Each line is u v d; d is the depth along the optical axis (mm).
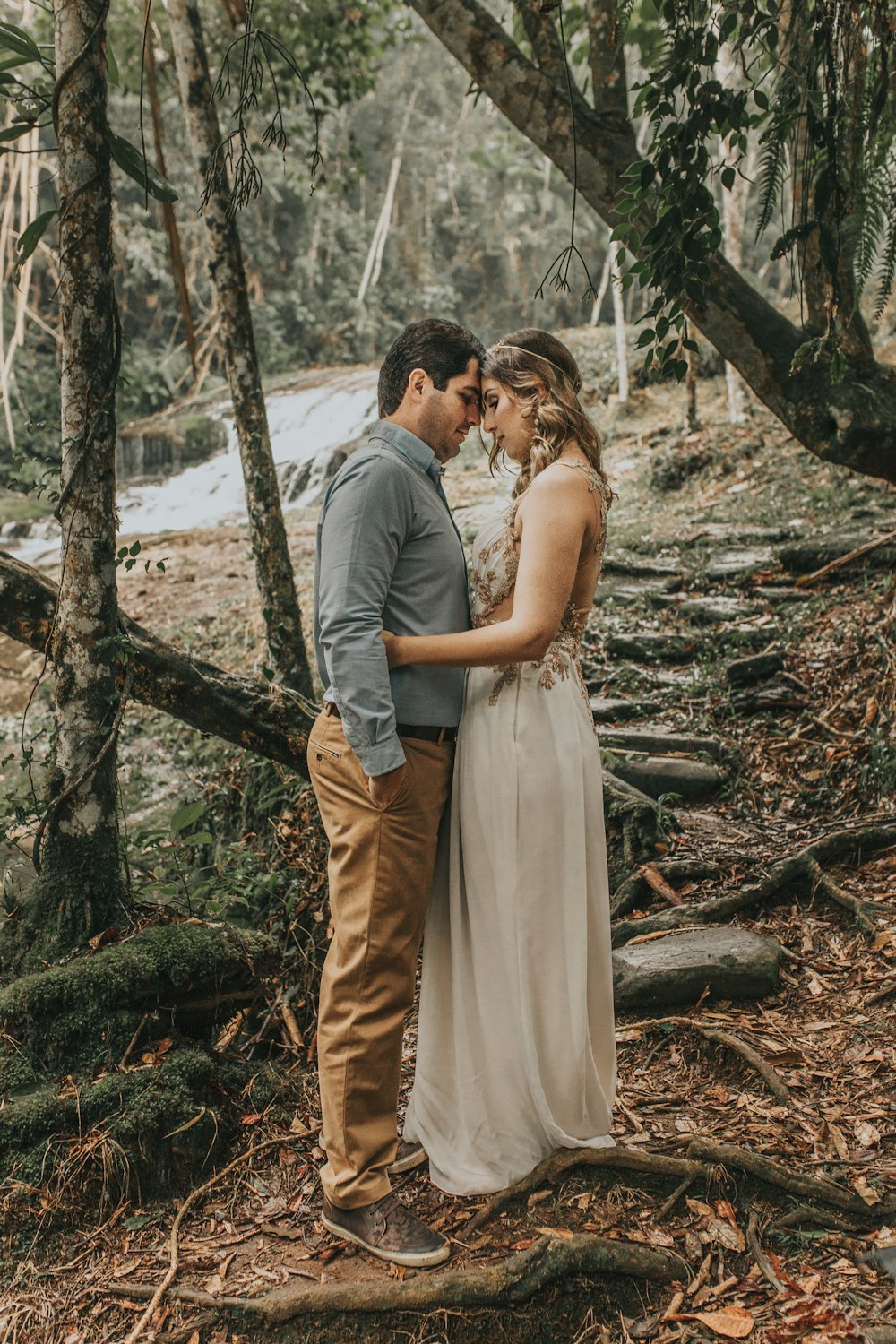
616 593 7227
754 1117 2697
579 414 2445
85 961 2756
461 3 4086
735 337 4113
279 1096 2785
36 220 3074
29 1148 2449
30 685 7797
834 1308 2064
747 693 5535
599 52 4059
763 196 3275
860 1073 2840
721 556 7641
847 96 3154
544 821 2404
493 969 2414
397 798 2303
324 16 8898
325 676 2434
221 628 8141
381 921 2303
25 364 17016
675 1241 2273
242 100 2947
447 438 2432
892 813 4207
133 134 18797
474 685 2490
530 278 24031
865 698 5059
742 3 3266
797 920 3689
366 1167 2312
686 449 10602
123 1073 2604
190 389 19562
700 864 4020
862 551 6777
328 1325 2096
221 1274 2240
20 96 3012
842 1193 2363
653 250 3307
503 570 2438
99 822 2984
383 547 2240
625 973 3254
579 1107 2477
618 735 5203
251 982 2934
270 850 4441
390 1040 2320
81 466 2873
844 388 4051
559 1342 2088
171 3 4918
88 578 2914
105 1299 2215
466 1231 2318
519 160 24047
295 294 21609
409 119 24047
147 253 18719
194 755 6387
